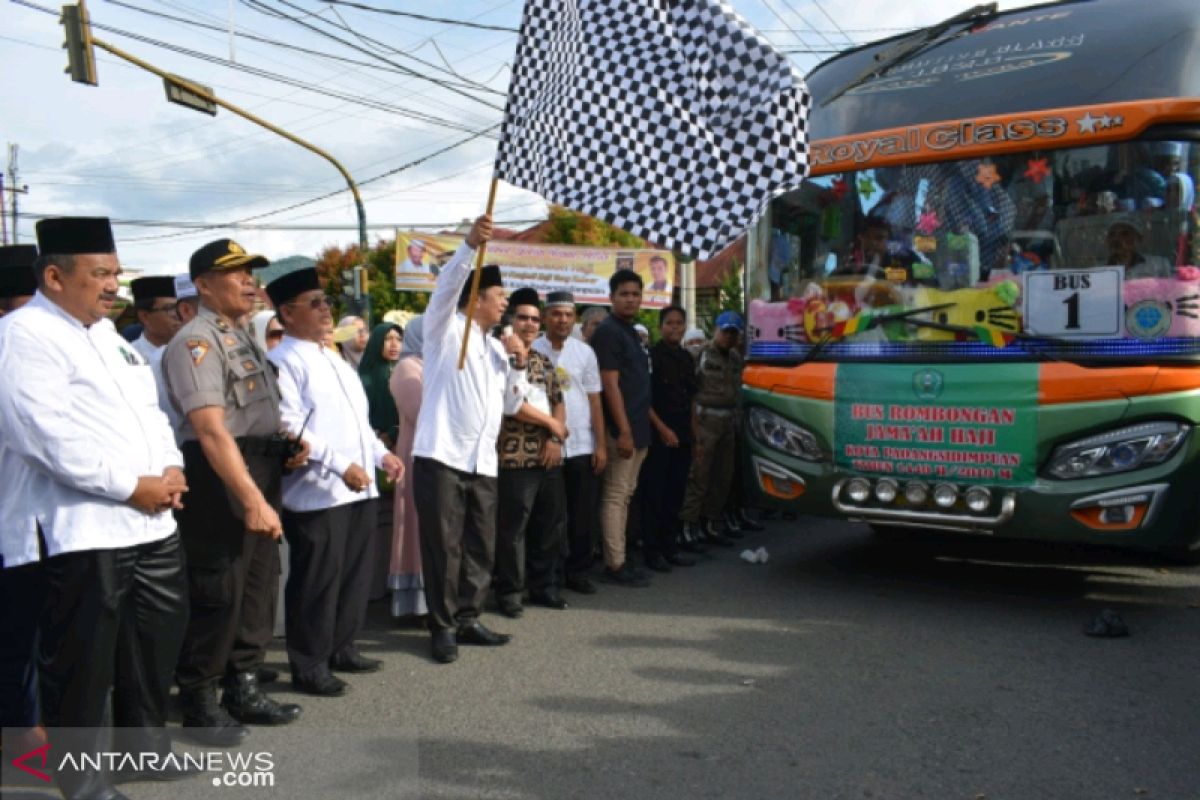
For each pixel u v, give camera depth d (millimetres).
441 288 4867
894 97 6020
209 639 3877
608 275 19734
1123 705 4238
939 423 5656
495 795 3406
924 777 3549
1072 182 5395
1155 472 5129
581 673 4715
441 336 4977
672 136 4066
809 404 6141
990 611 5742
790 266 6297
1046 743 3844
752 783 3504
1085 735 3918
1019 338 5473
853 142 6012
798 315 6238
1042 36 5828
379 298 30047
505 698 4387
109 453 3188
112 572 3215
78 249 3201
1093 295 5301
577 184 4219
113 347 3352
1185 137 5148
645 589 6422
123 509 3252
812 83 6516
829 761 3689
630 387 6484
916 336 5785
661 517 7008
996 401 5480
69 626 3170
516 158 4422
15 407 3047
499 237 30094
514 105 4449
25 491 3203
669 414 6973
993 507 5512
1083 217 5359
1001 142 5539
